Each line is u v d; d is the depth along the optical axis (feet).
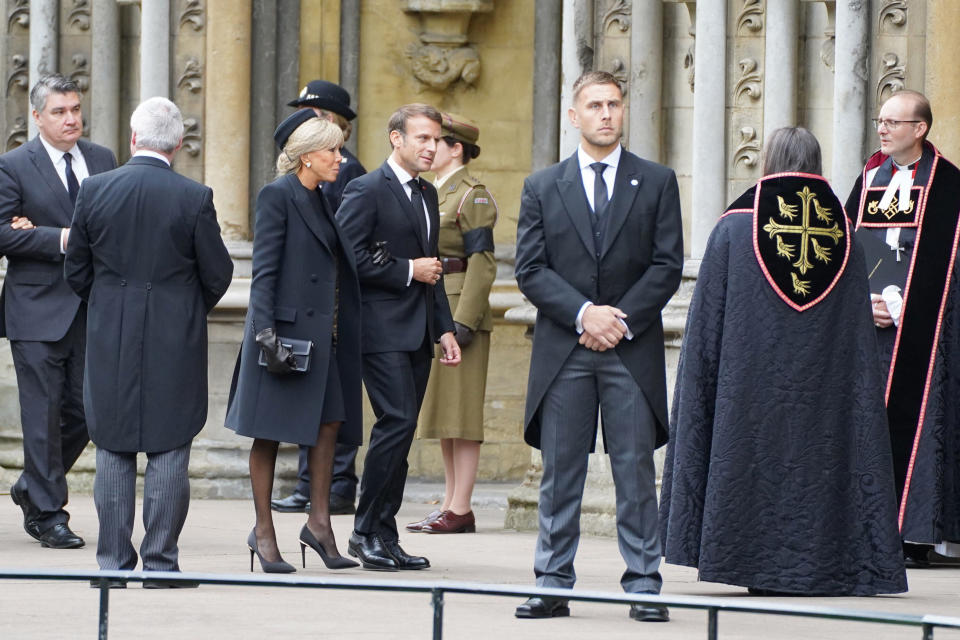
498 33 98.63
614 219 49.90
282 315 57.31
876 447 54.29
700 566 54.24
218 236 55.36
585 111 50.42
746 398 54.13
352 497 81.05
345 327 59.26
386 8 97.96
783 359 54.13
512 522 77.20
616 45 84.02
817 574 53.93
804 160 55.31
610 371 49.62
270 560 58.39
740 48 78.02
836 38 74.90
